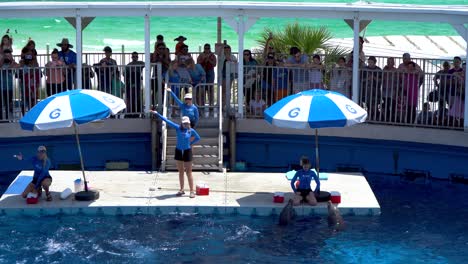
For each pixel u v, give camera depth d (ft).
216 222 65.46
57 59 78.79
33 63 79.56
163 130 76.64
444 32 166.20
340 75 78.89
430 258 59.41
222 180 73.61
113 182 72.69
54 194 69.26
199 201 67.77
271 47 84.99
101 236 62.59
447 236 63.57
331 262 58.54
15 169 78.95
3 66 76.95
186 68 80.84
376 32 165.17
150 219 65.87
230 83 80.64
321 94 67.41
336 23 168.14
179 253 59.72
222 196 69.10
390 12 75.05
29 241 61.67
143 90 82.07
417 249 61.00
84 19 79.10
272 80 79.56
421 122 76.64
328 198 67.87
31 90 78.89
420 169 77.46
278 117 66.13
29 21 168.35
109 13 77.61
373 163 78.79
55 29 162.40
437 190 74.59
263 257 59.11
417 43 133.59
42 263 57.98
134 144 80.43
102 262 58.23
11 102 77.61
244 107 80.38
